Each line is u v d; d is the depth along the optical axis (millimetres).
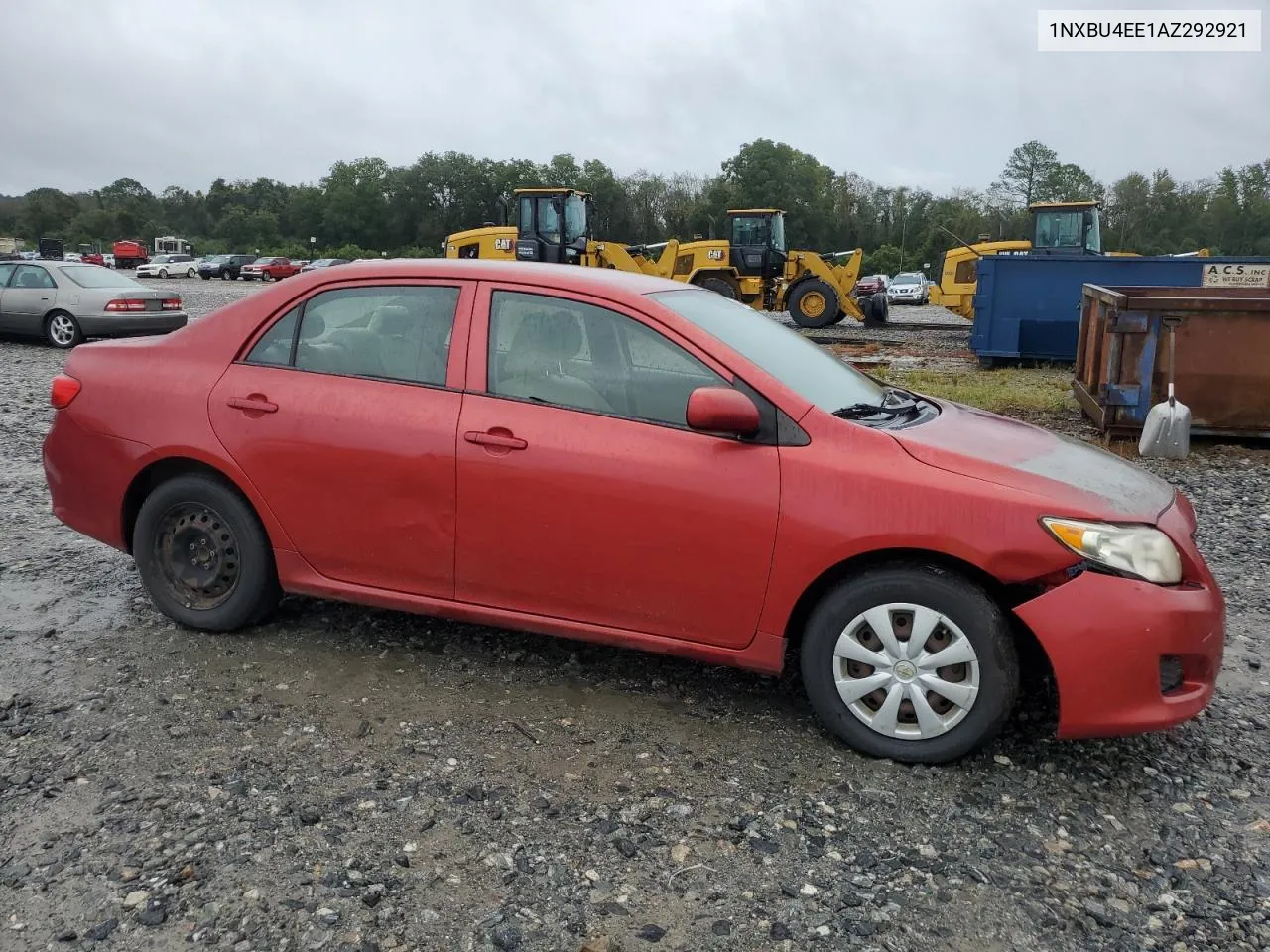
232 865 2754
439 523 3797
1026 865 2865
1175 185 85062
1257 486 7617
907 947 2516
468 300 3869
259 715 3625
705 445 3479
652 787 3219
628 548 3557
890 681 3365
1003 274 15398
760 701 3859
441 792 3152
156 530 4273
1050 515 3166
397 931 2518
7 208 130875
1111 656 3127
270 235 111312
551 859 2830
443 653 4219
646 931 2545
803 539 3352
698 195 94938
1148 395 8977
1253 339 8773
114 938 2461
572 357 3717
